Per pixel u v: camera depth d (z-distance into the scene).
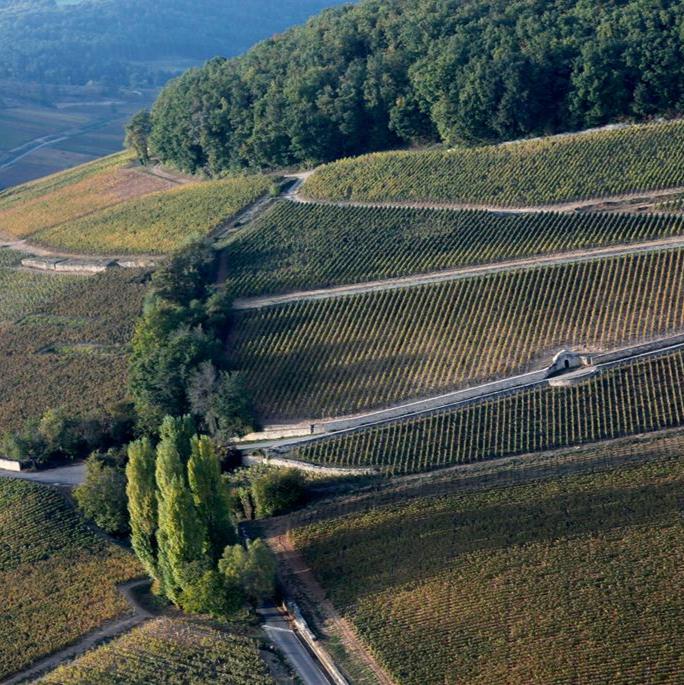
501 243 142.00
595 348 119.06
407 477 105.69
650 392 109.06
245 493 105.62
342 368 126.62
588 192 148.25
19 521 109.56
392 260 144.38
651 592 81.75
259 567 88.25
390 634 82.75
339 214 158.75
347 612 86.38
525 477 100.25
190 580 89.50
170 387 123.94
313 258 149.12
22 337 152.38
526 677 76.19
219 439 119.50
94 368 141.25
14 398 138.38
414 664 79.38
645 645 77.06
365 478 106.62
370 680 79.19
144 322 135.00
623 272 129.50
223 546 92.38
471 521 94.31
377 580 89.44
